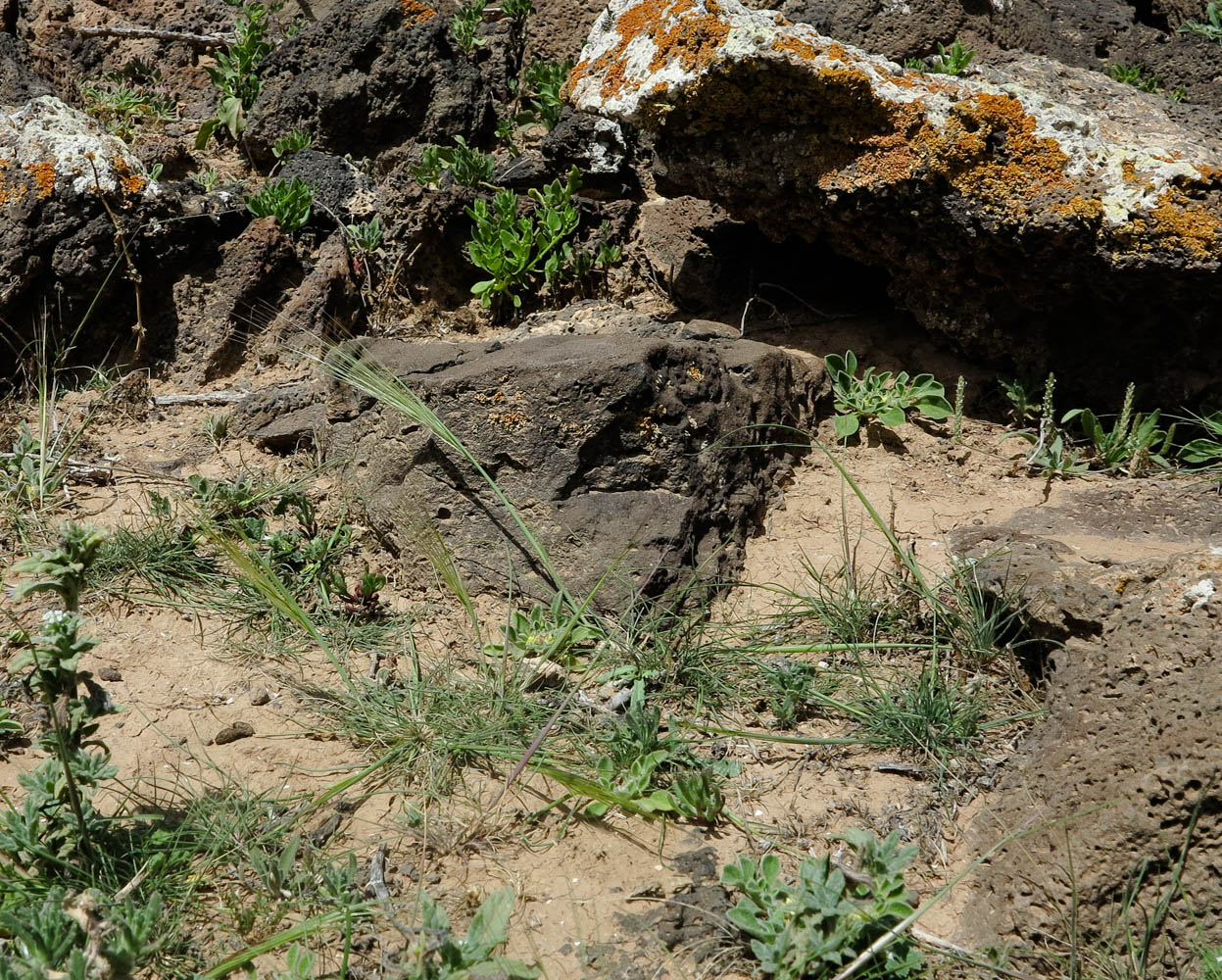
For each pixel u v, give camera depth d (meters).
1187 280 2.12
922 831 1.88
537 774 1.91
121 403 2.27
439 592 2.07
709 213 2.37
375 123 2.50
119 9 2.76
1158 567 1.94
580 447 2.05
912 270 2.23
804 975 1.78
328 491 2.16
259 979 1.77
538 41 2.70
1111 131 2.17
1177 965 1.80
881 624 2.03
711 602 2.06
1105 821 1.83
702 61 2.17
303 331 2.35
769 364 2.17
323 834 1.86
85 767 1.79
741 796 1.90
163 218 2.32
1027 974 1.80
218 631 2.03
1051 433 2.20
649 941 1.80
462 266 2.44
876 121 2.16
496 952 1.79
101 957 1.71
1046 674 1.96
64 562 1.78
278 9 2.83
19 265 2.27
